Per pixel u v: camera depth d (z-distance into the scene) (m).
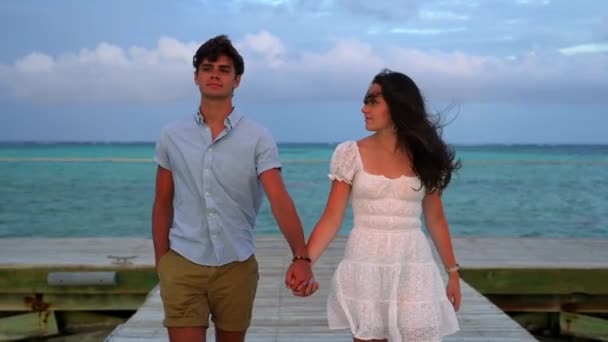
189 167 2.71
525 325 7.19
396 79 2.69
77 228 16.56
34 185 27.12
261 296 5.68
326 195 23.48
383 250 2.67
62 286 6.71
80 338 7.04
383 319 2.66
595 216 18.89
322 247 2.75
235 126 2.72
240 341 2.94
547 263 6.95
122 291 6.76
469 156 79.69
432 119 2.74
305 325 4.80
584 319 6.94
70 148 104.69
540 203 22.00
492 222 17.91
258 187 2.81
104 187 26.20
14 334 6.91
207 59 2.67
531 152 93.50
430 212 2.88
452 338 4.44
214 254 2.73
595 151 97.50
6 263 6.79
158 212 2.88
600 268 6.77
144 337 4.41
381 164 2.70
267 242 8.33
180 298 2.75
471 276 6.79
